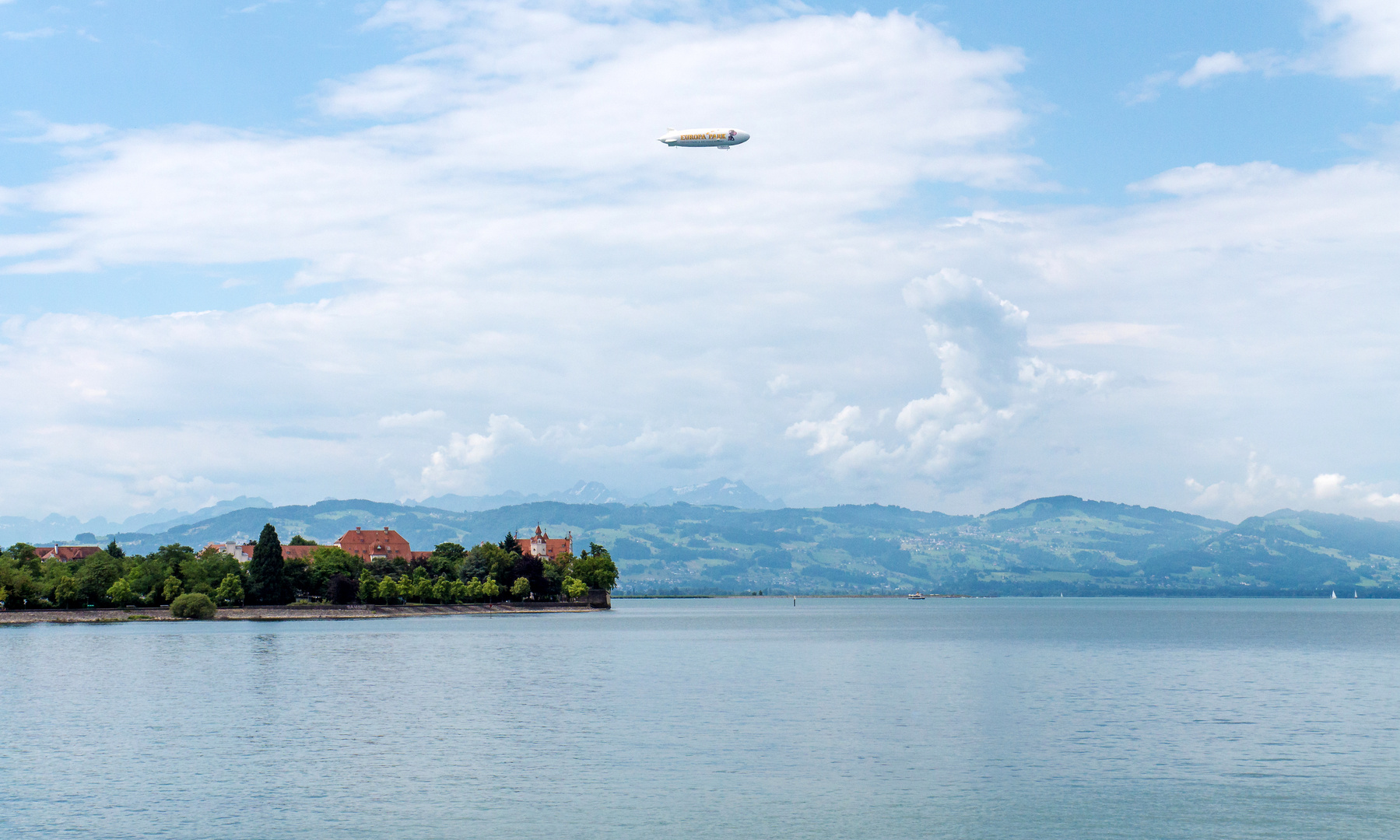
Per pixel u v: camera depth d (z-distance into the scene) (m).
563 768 81.62
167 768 81.56
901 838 63.12
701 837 63.44
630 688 132.12
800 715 109.19
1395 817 68.12
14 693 124.44
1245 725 103.19
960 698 124.31
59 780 77.62
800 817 67.69
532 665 163.00
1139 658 187.62
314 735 96.31
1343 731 99.44
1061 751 88.81
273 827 65.50
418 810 69.38
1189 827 65.75
